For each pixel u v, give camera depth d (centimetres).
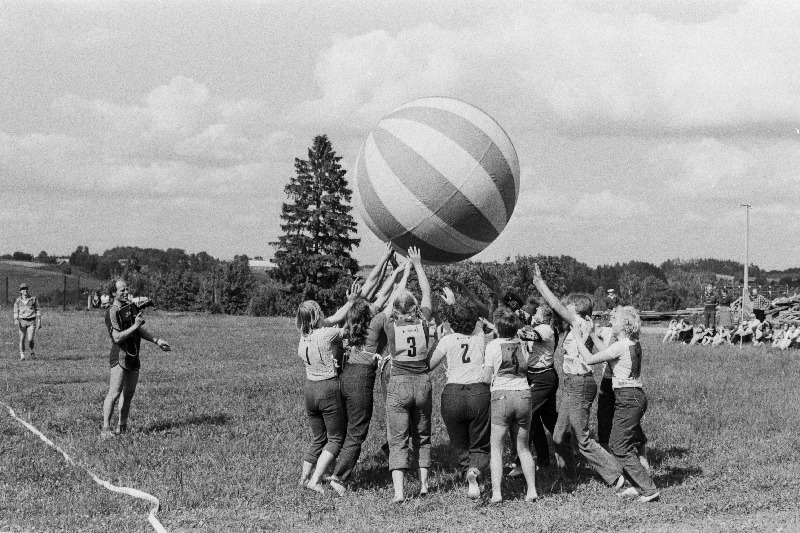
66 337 2478
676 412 1221
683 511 709
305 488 775
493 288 930
